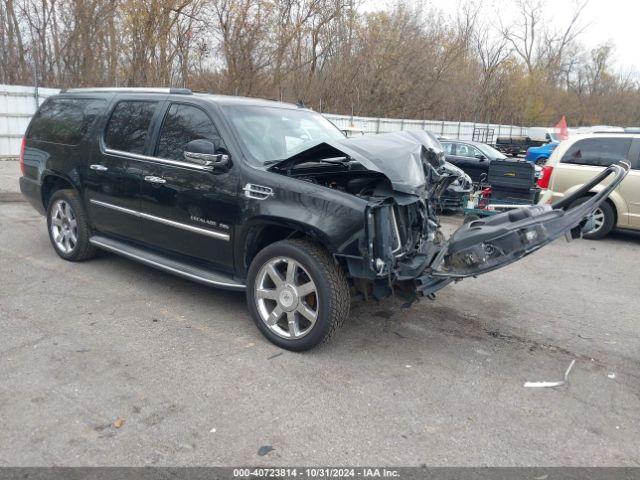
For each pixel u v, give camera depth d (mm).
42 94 18641
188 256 4949
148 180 5023
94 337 4352
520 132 38344
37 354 4016
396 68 33250
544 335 4863
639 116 56094
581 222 4469
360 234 3871
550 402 3682
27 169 6539
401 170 4125
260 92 25047
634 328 5137
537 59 55656
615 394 3834
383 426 3299
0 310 4809
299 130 5211
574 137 9430
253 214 4262
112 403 3412
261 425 3248
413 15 33875
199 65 24328
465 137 33969
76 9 23156
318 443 3102
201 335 4473
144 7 21641
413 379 3906
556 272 7066
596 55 57562
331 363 4086
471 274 4090
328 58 31000
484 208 10289
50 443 2992
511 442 3199
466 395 3719
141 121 5285
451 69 36500
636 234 10086
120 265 6207
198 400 3492
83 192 5770
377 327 4832
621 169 4449
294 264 4121
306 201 4039
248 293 4418
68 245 6219
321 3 29000
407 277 4102
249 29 23656
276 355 4172
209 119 4758
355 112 31938
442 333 4781
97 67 23875
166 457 2926
